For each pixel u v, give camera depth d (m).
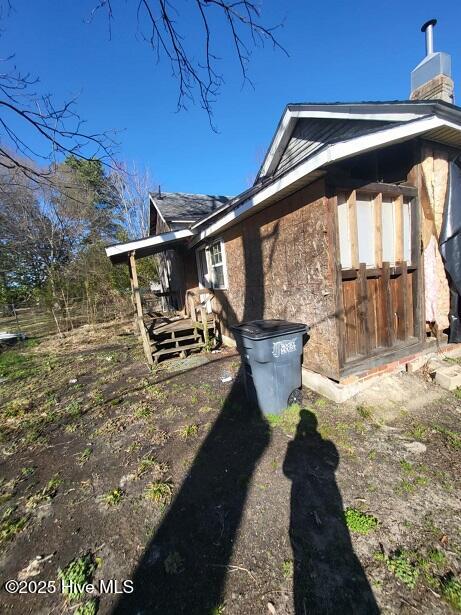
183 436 3.35
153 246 7.21
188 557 1.90
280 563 1.81
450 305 4.16
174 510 2.30
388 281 3.80
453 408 3.38
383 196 3.86
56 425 3.99
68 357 7.89
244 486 2.47
